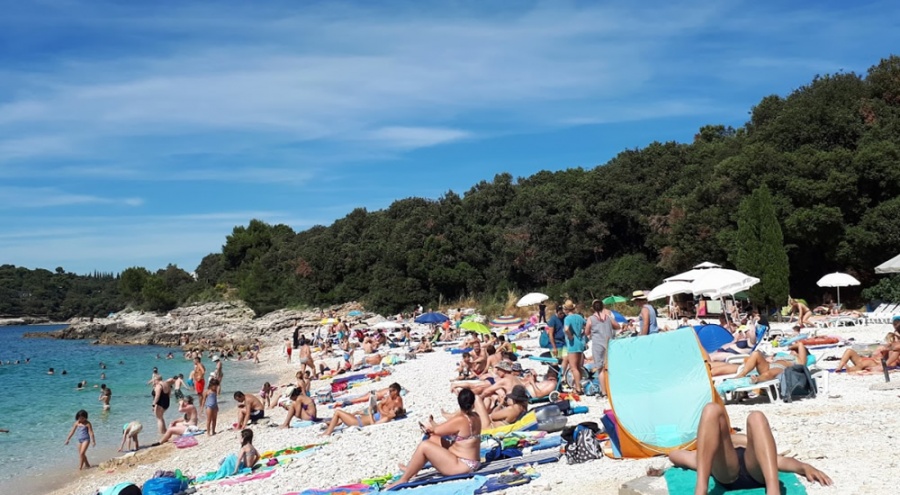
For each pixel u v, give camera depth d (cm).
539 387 1471
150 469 1645
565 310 1555
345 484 1095
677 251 4278
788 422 1025
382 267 6925
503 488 859
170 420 2464
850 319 2578
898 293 2958
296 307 7769
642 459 877
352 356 3366
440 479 931
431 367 2772
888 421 965
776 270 3322
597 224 5531
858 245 3475
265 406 2512
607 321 1468
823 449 845
